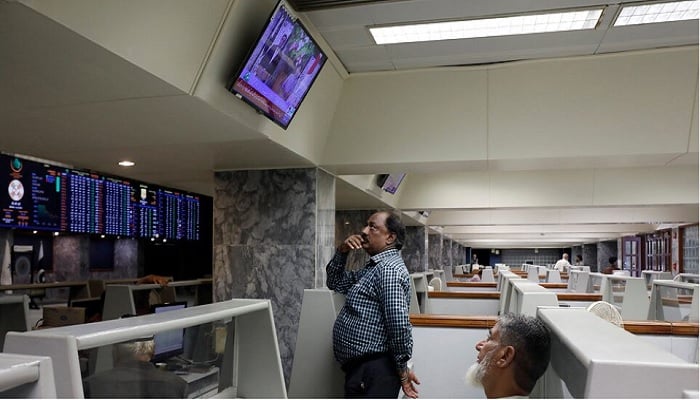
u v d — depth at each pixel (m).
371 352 2.66
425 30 3.70
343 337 2.74
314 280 4.66
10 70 2.32
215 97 2.87
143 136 3.65
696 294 4.55
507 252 38.53
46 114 3.04
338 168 4.91
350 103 4.59
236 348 1.78
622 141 4.22
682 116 4.10
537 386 1.57
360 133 4.64
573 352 0.93
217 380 1.69
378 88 4.50
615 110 4.20
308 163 4.68
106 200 6.48
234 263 4.87
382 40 3.84
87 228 6.27
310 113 4.20
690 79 4.02
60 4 1.80
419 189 8.57
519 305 3.28
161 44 2.35
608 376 0.79
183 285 5.73
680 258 14.05
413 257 11.20
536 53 4.10
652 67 4.06
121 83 2.50
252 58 2.85
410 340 2.62
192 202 7.81
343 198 7.50
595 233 16.53
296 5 3.28
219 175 5.03
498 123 4.40
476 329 3.42
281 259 4.76
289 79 3.37
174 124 3.29
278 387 1.73
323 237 4.91
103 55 2.14
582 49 4.02
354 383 2.67
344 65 4.29
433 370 3.44
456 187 8.43
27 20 1.81
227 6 2.63
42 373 0.78
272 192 4.85
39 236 6.95
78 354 1.05
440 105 4.45
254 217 4.87
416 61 4.23
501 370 1.42
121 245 8.16
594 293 6.86
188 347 1.56
